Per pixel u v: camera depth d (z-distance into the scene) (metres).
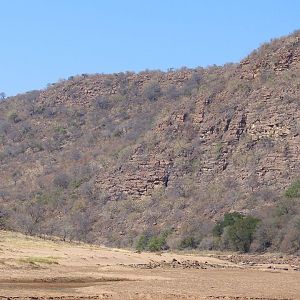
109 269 59.69
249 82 141.12
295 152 121.75
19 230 98.88
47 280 47.72
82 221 123.44
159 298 40.25
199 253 98.06
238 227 100.19
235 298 41.56
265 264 79.88
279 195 113.19
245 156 125.75
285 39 146.12
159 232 113.81
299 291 47.03
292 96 131.00
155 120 153.88
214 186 122.81
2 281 45.56
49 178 147.38
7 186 148.88
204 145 132.88
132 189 130.50
